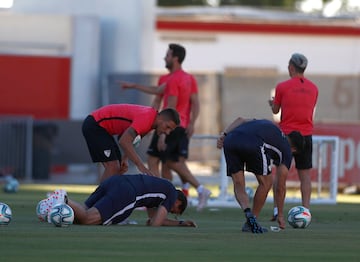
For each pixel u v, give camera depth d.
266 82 90.81
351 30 110.50
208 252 30.02
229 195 60.53
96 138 41.88
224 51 107.69
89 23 97.75
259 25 108.06
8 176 73.38
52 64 95.62
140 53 98.88
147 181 37.53
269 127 36.09
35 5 108.12
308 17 117.06
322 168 69.88
